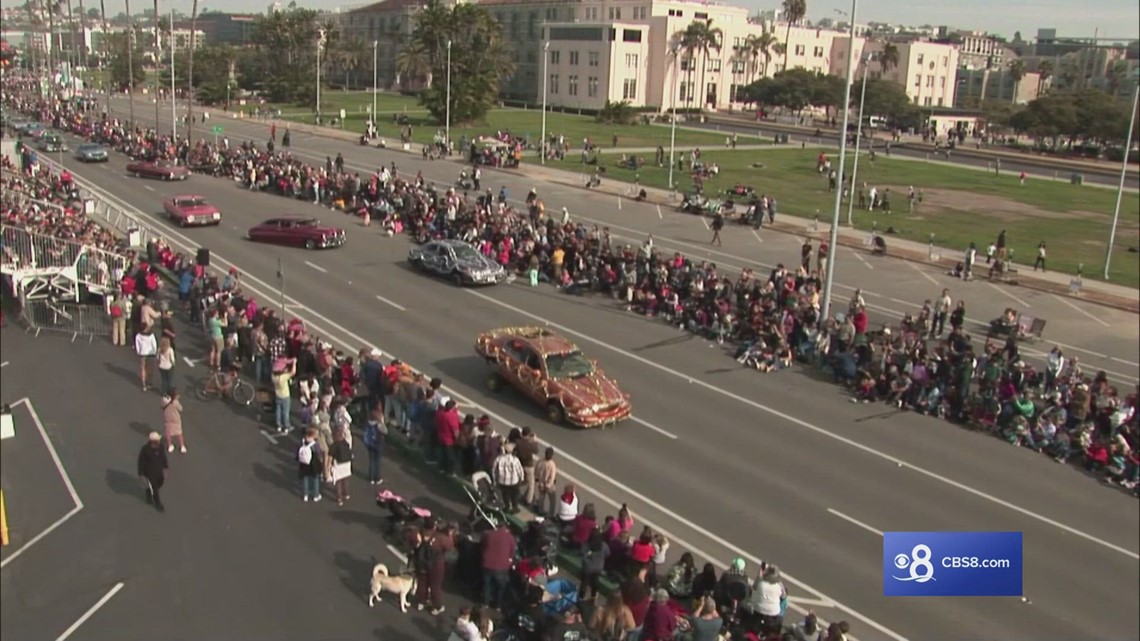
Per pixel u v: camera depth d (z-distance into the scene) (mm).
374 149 87125
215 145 77625
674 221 55938
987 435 24766
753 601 14531
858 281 42531
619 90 155875
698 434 23562
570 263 38875
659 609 13430
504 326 32219
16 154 65562
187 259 35594
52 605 14898
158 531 17234
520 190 65750
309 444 18219
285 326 26562
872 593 16578
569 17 165625
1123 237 56969
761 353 29312
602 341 31203
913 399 26406
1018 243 53375
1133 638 15680
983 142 137125
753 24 182625
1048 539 19062
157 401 23656
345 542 17016
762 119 153125
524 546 16188
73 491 18734
